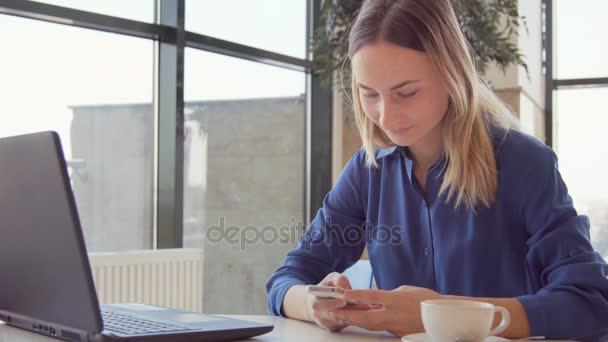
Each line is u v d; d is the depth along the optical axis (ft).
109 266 9.54
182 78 11.23
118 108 10.76
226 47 12.19
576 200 14.24
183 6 11.18
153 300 10.14
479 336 2.81
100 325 2.95
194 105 11.87
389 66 3.76
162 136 11.20
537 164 4.05
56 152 2.90
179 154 11.21
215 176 12.28
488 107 4.42
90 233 10.47
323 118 14.34
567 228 3.79
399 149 4.55
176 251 10.50
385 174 4.69
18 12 9.39
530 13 13.76
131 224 10.99
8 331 3.60
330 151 14.46
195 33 11.58
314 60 12.75
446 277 4.33
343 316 3.51
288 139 13.82
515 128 4.49
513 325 3.39
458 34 3.99
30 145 3.06
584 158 14.21
